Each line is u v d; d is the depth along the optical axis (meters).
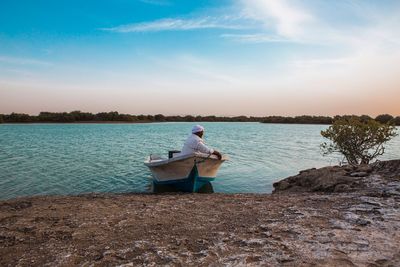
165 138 54.09
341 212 6.22
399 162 9.94
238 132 81.06
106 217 6.63
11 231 5.77
